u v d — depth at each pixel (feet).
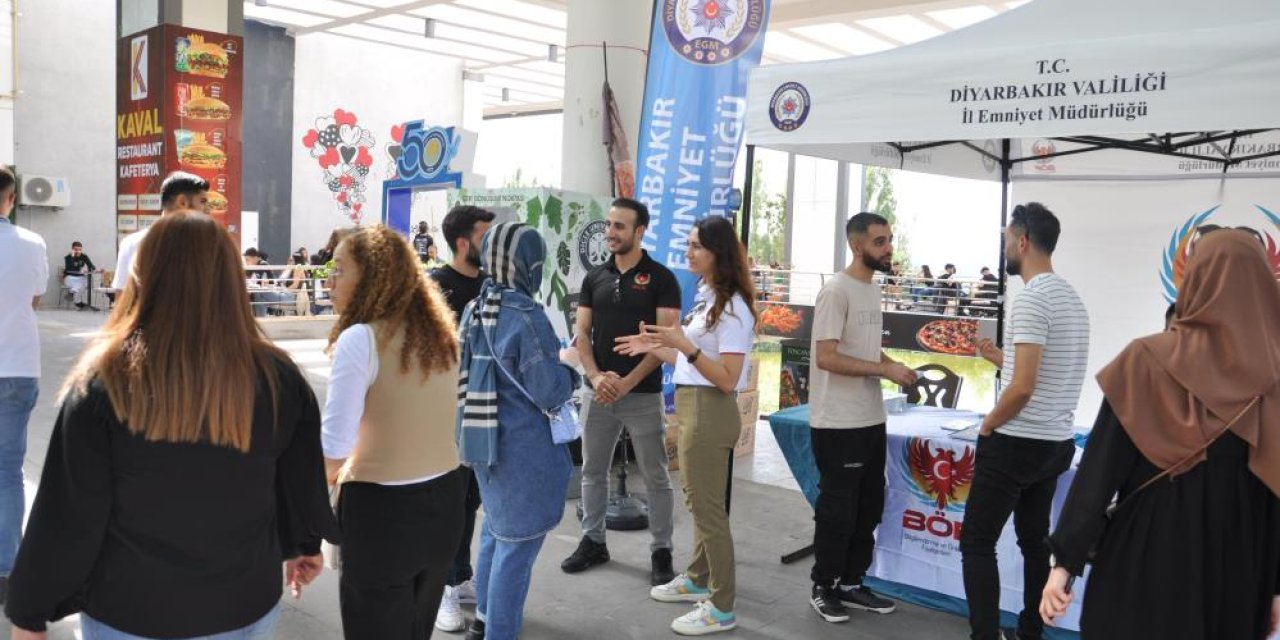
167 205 13.08
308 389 6.42
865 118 12.96
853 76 13.03
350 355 7.77
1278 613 6.63
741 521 17.51
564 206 18.53
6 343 11.59
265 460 5.98
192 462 5.57
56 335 41.88
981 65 11.93
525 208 18.47
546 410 10.00
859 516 13.14
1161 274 19.51
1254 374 6.28
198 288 5.66
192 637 5.66
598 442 14.23
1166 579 6.50
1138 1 12.13
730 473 13.56
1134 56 10.80
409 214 29.37
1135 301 19.83
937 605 13.42
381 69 70.95
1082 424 20.27
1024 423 10.69
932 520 13.58
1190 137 16.71
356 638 8.30
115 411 5.38
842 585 13.39
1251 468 6.37
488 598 10.25
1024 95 11.60
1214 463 6.42
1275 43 9.98
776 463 22.34
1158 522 6.54
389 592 8.25
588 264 19.06
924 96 12.42
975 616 10.84
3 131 55.16
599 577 14.12
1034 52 11.51
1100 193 19.98
